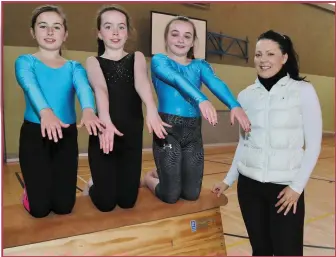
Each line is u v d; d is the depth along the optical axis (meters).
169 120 1.41
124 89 1.34
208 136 6.71
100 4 5.44
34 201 1.25
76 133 1.33
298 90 1.27
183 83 1.29
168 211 1.42
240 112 1.28
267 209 1.36
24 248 1.19
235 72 6.96
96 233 1.30
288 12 7.65
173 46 1.42
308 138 1.26
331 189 3.45
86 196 1.58
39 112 1.14
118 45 1.35
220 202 1.58
